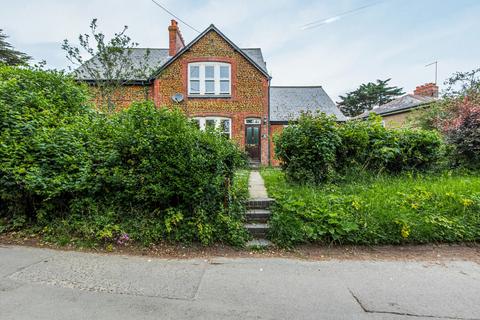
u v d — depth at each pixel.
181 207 4.29
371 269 3.35
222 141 4.70
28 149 4.27
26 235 4.12
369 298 2.63
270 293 2.71
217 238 4.16
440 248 4.05
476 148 7.15
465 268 3.40
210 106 13.27
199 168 4.18
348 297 2.65
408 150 6.82
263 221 4.67
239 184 5.73
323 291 2.77
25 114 4.74
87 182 4.20
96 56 11.14
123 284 2.84
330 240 4.14
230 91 13.38
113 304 2.44
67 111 5.90
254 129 13.62
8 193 4.13
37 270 3.10
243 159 5.89
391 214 4.32
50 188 4.08
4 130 4.32
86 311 2.31
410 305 2.51
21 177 4.02
